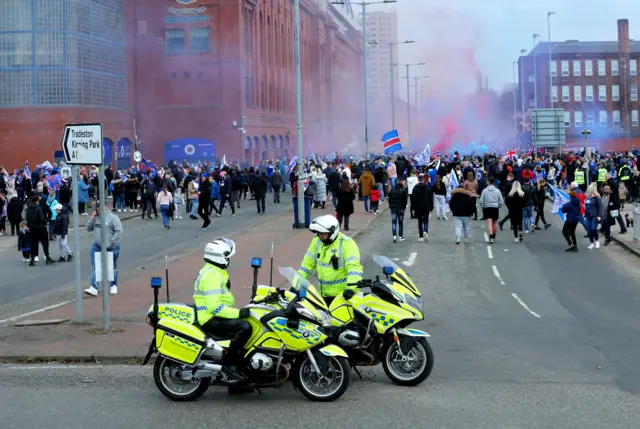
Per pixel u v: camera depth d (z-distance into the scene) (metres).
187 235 28.95
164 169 47.31
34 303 16.31
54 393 9.42
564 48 117.50
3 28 56.47
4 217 30.81
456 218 24.73
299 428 7.93
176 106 67.81
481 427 7.82
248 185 46.38
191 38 67.88
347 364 8.91
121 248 25.52
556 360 10.72
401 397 8.99
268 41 80.81
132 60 64.69
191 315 9.03
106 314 12.77
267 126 77.38
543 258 21.91
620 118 116.50
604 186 24.72
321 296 9.98
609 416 8.12
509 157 50.84
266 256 21.56
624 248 23.70
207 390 9.58
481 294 16.69
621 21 116.44
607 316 14.06
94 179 42.00
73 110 57.09
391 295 9.32
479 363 10.62
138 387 9.69
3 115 56.44
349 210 27.48
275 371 8.90
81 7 57.44
